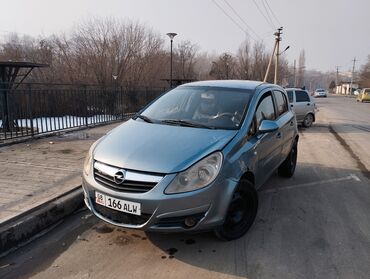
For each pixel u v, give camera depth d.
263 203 5.01
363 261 3.47
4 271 3.20
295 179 6.30
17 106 8.83
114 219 3.41
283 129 5.29
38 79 20.84
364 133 13.33
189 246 3.67
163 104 4.74
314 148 9.68
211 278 3.12
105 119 11.95
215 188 3.33
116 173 3.31
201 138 3.67
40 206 4.14
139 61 24.39
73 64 21.84
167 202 3.15
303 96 14.63
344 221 4.44
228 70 52.06
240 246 3.70
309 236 3.98
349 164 7.69
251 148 3.96
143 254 3.51
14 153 6.78
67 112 10.17
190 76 40.38
